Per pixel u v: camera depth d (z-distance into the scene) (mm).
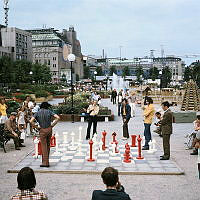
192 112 20719
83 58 174875
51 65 129500
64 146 12102
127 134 13914
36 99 38688
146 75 159875
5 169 9055
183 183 7727
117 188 3971
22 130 12539
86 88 57219
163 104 10070
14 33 101812
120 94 24219
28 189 3809
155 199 6621
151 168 8930
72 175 8406
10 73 58812
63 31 156250
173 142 13453
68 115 20969
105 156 10453
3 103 15016
